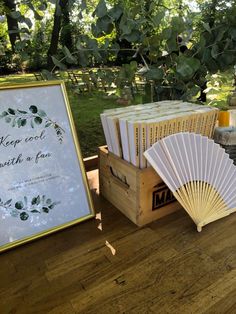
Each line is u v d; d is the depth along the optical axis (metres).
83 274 0.60
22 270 0.62
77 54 0.92
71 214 0.76
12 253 0.67
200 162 0.76
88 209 0.78
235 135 0.83
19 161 0.70
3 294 0.56
